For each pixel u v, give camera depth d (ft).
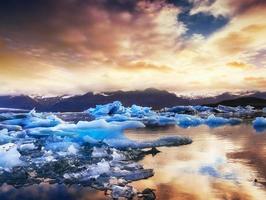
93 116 198.29
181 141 63.41
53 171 39.29
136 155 49.08
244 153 49.57
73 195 30.35
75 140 61.87
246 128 97.35
